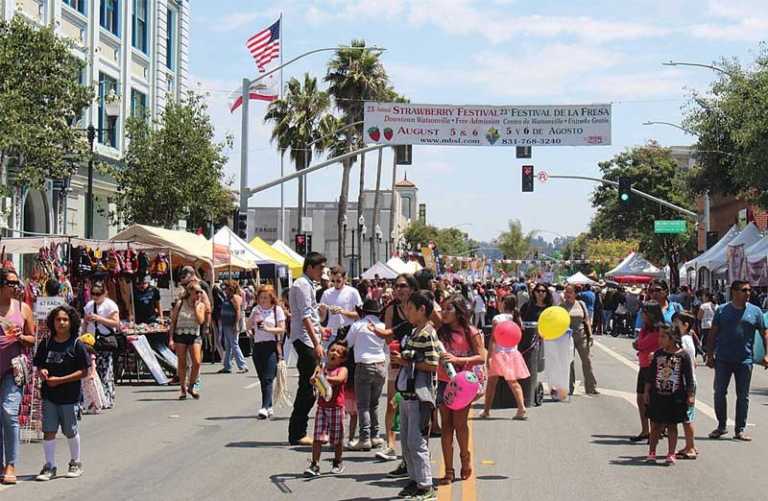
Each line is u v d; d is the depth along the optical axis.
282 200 56.44
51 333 10.18
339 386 10.33
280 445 12.24
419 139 38.94
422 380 9.09
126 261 20.91
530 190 39.41
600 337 41.75
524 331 16.25
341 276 14.02
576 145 39.00
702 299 32.06
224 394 17.86
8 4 28.05
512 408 16.06
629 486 9.83
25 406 12.50
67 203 33.59
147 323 21.22
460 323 10.23
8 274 10.07
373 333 11.53
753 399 18.34
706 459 11.47
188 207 35.47
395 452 11.62
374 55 55.78
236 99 36.34
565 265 118.69
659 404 11.09
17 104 21.41
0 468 9.95
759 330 13.09
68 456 11.48
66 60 24.23
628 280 59.59
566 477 10.27
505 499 9.16
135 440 12.61
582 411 15.81
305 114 54.88
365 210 95.25
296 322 12.20
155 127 40.44
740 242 35.88
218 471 10.50
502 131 38.97
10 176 24.94
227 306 22.36
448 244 132.38
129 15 38.16
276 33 36.19
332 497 9.22
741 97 34.19
